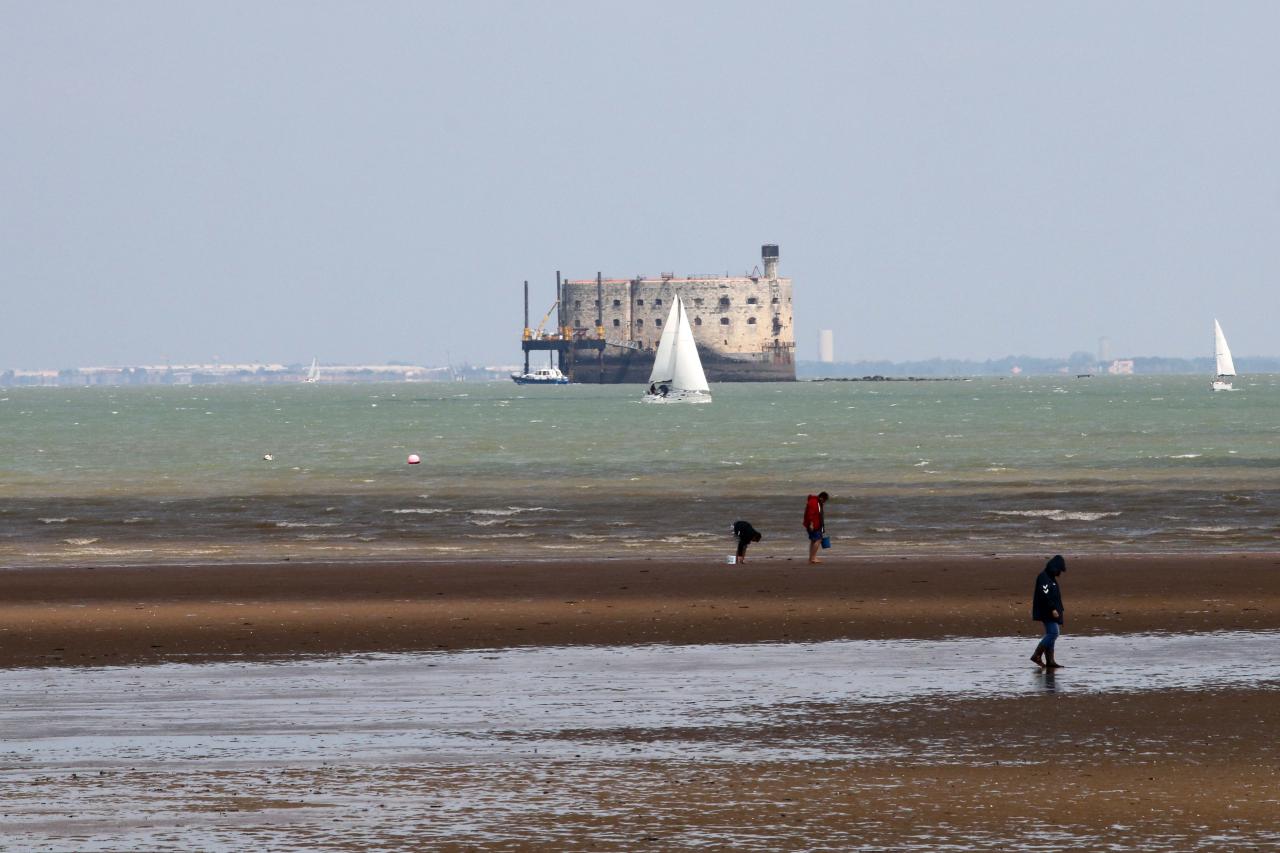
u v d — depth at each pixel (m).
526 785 64.19
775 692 84.06
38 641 102.69
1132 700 81.38
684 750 70.50
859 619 112.25
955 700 81.69
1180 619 111.25
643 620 112.06
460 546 183.62
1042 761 68.19
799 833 57.22
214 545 186.88
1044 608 90.50
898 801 61.62
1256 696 82.25
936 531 198.38
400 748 70.88
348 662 94.44
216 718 77.50
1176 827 57.78
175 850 55.19
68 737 73.19
